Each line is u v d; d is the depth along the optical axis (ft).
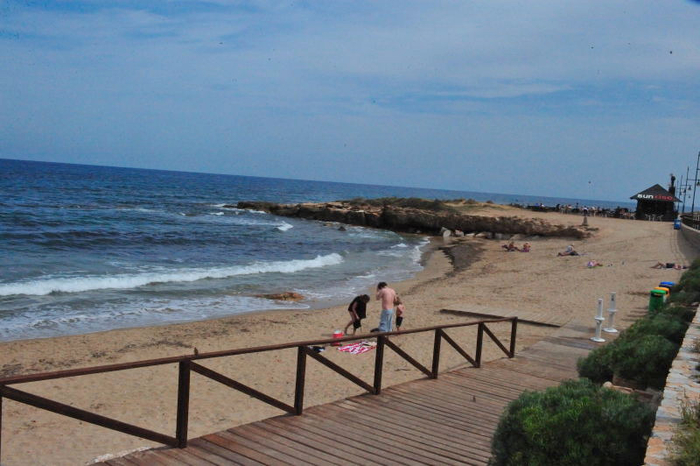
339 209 217.77
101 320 52.26
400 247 142.20
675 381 18.12
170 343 43.83
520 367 34.37
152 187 410.72
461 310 56.44
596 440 13.10
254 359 39.19
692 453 11.12
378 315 56.59
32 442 24.94
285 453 18.24
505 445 14.37
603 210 226.17
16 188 274.16
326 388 33.14
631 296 65.21
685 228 128.36
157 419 28.04
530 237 159.22
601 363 24.26
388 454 18.66
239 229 159.63
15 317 51.21
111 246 107.14
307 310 60.54
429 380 29.76
